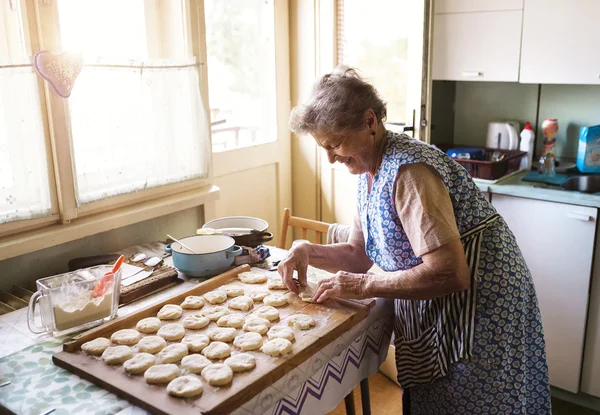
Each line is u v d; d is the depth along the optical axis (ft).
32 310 4.32
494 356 4.52
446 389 4.68
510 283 4.49
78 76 5.43
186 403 3.32
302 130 4.36
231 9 8.39
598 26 7.25
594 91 8.40
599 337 7.40
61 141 5.31
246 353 3.88
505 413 4.65
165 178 6.54
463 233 4.49
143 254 5.74
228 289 5.00
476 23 8.29
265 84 9.31
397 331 4.99
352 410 5.88
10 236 5.13
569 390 7.76
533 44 7.84
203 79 6.84
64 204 5.44
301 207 10.21
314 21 9.18
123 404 3.41
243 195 9.16
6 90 4.88
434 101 9.29
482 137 9.68
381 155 4.45
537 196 7.47
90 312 4.39
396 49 8.32
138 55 6.81
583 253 7.26
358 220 5.38
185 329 4.32
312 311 4.55
